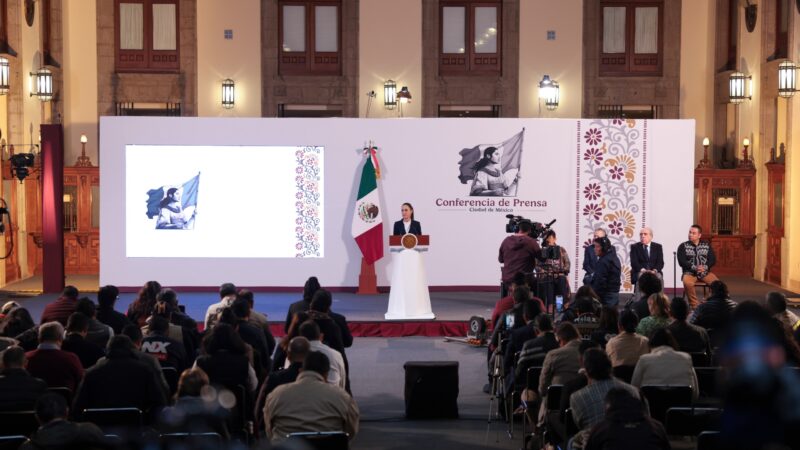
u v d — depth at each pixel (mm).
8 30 20422
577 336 8664
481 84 23812
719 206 22359
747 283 21281
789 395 5199
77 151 23328
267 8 23516
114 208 18781
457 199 19031
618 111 23891
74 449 5867
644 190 18875
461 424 10633
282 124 18828
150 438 6695
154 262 18875
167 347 9375
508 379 10242
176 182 18797
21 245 21578
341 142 18891
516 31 23734
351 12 23641
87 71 23391
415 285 16031
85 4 23328
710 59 23766
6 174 20516
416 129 18938
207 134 18766
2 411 7453
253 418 8523
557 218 19000
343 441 6488
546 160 18969
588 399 6965
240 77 23578
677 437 8930
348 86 23688
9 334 10039
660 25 23953
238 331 9789
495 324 12359
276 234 18953
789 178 20234
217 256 18922
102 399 7770
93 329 9953
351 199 18969
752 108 22016
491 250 19094
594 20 23703
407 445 9766
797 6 19453
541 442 8719
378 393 12188
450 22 23922
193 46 23422
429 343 15453
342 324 10344
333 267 19047
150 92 23469
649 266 16203
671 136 18859
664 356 8312
